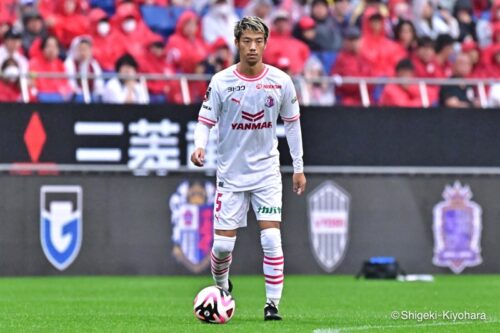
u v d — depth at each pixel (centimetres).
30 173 6606
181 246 6769
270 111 3612
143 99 6962
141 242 6731
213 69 7644
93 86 6981
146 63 7712
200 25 8150
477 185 7088
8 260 6588
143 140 6731
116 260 6700
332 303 4841
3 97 6812
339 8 8500
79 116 6662
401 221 7000
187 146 6769
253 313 4144
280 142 6831
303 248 6869
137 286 5959
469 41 8631
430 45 8188
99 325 3522
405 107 6994
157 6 8394
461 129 7069
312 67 7950
